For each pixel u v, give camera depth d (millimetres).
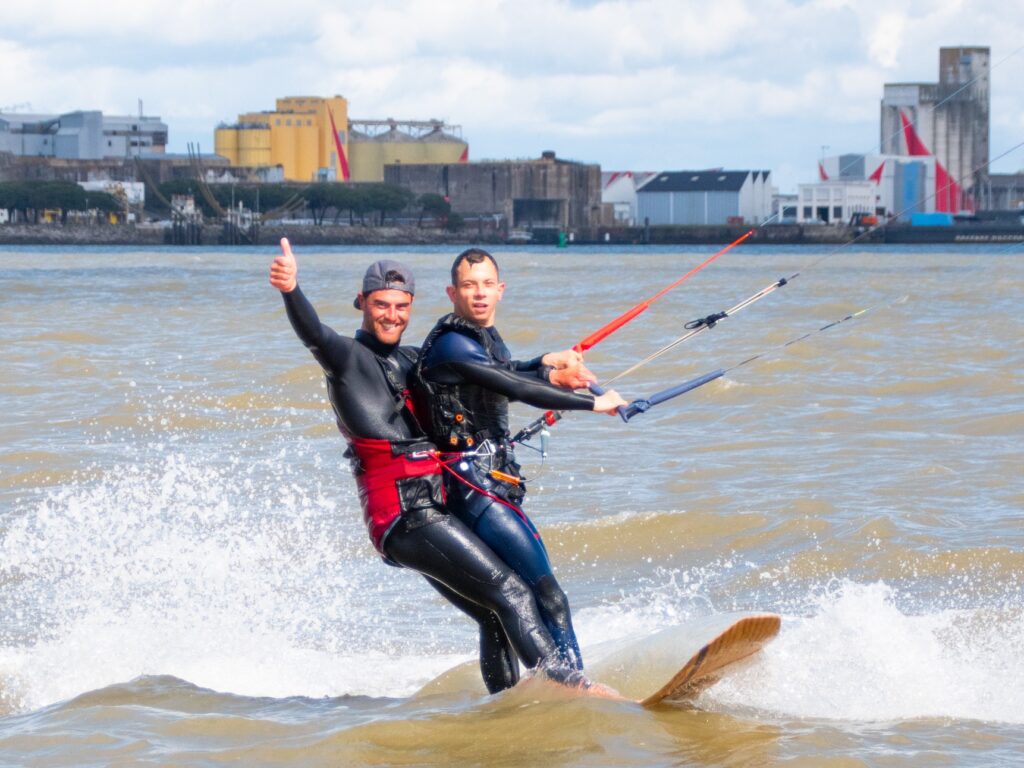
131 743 20500
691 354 79750
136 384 66562
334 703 23094
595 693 21500
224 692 24406
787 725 20625
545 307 140125
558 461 46188
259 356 80688
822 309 125375
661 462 45656
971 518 36562
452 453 21922
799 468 43875
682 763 19016
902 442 47844
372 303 21906
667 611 29859
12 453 47844
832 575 32062
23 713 23672
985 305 126375
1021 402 56031
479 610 22812
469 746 19953
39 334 98375
